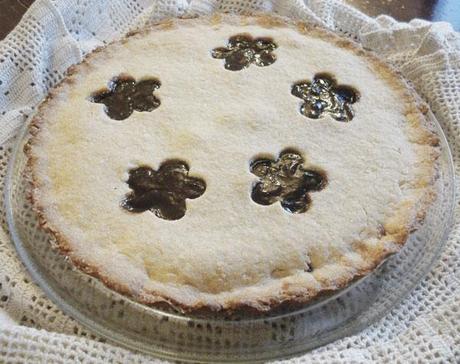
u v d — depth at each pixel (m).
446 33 0.56
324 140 0.45
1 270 0.41
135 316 0.40
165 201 0.42
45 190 0.43
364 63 0.51
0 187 0.46
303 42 0.52
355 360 0.37
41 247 0.43
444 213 0.45
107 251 0.40
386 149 0.45
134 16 0.60
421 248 0.43
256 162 0.44
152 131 0.46
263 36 0.53
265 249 0.40
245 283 0.39
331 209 0.42
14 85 0.52
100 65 0.51
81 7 0.57
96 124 0.46
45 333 0.37
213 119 0.46
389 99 0.48
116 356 0.37
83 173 0.44
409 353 0.38
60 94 0.49
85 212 0.42
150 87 0.49
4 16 0.60
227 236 0.40
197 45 0.52
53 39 0.54
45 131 0.47
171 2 0.57
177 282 0.39
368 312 0.40
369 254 0.41
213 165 0.43
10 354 0.36
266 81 0.49
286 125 0.46
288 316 0.39
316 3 0.59
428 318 0.40
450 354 0.37
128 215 0.42
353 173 0.43
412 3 0.63
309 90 0.49
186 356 0.38
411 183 0.44
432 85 0.52
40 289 0.41
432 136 0.46
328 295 0.39
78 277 0.41
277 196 0.43
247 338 0.39
